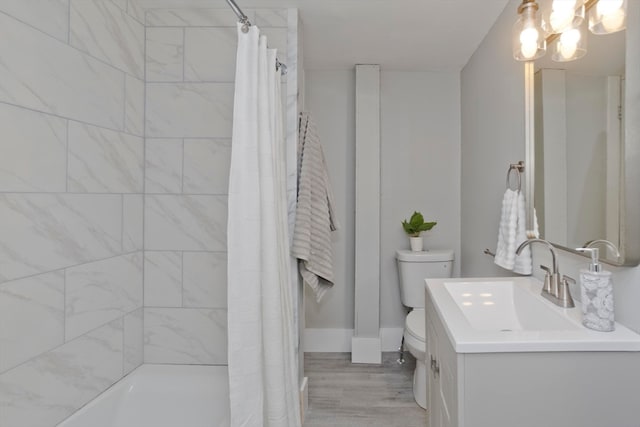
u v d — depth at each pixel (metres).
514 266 1.66
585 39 1.17
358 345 2.80
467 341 0.95
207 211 1.94
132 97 1.84
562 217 1.32
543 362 0.94
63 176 1.40
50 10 1.33
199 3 1.88
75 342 1.47
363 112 2.83
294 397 1.68
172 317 1.95
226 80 1.93
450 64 2.79
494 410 0.95
